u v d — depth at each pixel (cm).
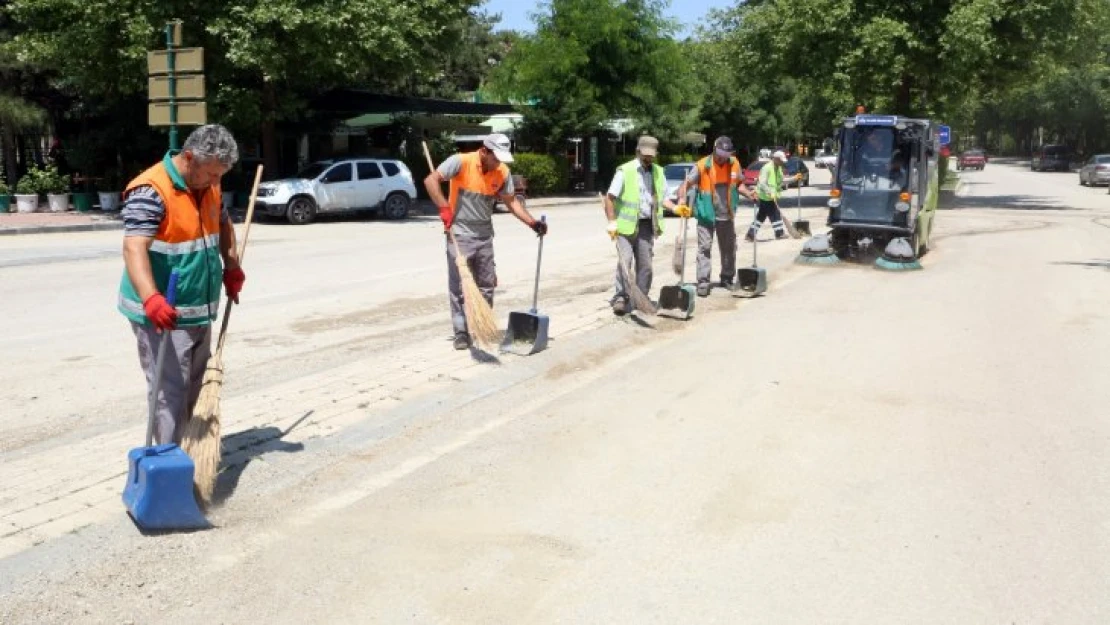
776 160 1862
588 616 378
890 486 520
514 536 454
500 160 803
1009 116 8450
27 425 633
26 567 405
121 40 2283
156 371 444
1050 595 396
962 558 430
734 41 3192
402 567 421
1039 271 1432
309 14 2267
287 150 3422
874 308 1083
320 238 2027
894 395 702
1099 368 789
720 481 527
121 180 2736
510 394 707
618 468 548
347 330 968
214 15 2292
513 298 1161
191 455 470
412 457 566
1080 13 2769
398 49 2398
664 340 909
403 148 3353
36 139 3055
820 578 411
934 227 2284
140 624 369
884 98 2975
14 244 1848
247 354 851
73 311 1070
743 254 1627
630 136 4753
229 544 441
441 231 2209
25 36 2336
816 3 2806
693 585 404
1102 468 548
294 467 538
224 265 509
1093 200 3425
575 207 3234
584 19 3644
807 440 598
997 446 587
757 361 812
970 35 2602
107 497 482
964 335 925
